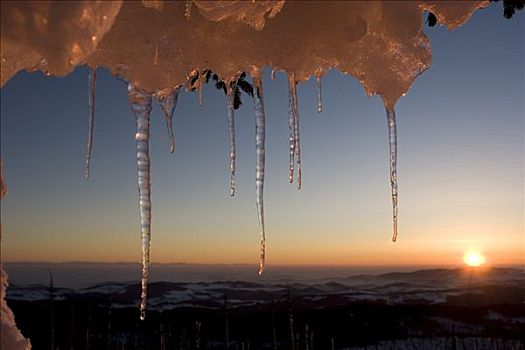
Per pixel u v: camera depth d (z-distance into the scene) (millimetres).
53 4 1189
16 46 1257
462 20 1817
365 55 2107
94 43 1201
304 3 1893
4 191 1502
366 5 1832
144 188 2393
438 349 52094
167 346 45031
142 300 2443
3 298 1781
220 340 51469
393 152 2963
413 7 1808
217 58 2055
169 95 2635
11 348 1764
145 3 1586
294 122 2869
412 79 2160
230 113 3168
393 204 3016
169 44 1985
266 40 2021
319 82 2734
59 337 38500
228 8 1467
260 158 2666
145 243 2445
